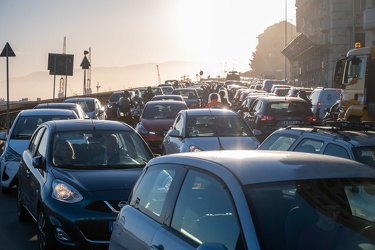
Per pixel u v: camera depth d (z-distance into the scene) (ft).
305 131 29.91
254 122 66.13
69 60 85.25
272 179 14.17
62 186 26.58
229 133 45.78
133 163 29.73
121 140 31.01
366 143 26.71
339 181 14.48
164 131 63.10
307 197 13.74
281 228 12.97
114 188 26.27
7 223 33.99
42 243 27.12
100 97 192.85
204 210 14.71
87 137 30.81
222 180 14.44
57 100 131.64
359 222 13.64
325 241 12.97
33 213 29.58
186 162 16.52
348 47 195.62
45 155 29.76
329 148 27.63
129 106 83.46
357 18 193.67
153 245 15.88
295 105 64.03
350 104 68.90
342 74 70.18
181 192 16.01
